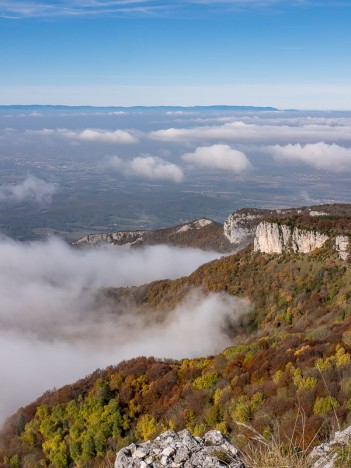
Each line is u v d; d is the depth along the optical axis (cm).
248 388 4394
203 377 5312
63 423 5962
